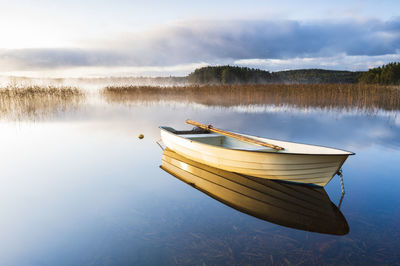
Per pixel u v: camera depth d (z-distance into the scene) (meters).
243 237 3.50
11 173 5.78
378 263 2.98
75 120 12.26
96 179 5.50
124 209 4.24
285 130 10.20
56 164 6.39
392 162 6.40
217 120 12.36
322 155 4.61
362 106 16.33
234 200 4.61
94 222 3.87
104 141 8.57
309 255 3.12
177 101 20.16
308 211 4.21
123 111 15.15
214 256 3.12
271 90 19.75
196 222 3.88
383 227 3.70
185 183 5.32
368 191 4.89
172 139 7.05
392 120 12.09
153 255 3.15
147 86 22.84
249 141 6.23
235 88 21.14
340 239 3.43
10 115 13.26
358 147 7.77
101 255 3.15
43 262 3.03
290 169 5.02
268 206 4.39
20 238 3.47
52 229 3.68
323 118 12.72
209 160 6.08
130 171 5.97
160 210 4.22
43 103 16.50
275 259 3.06
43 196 4.68
